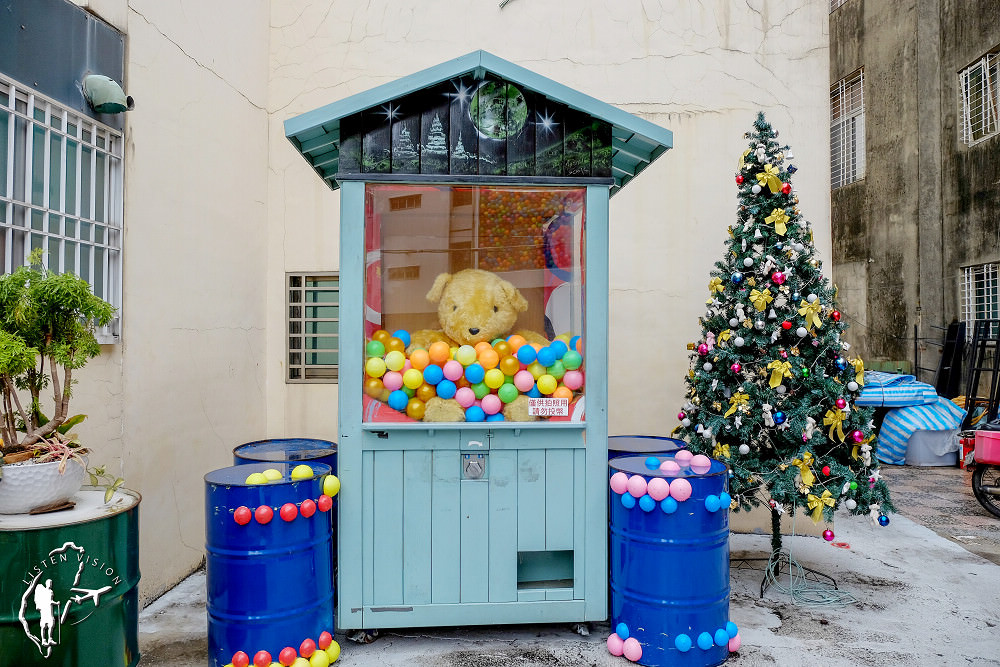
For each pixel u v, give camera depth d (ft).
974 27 29.68
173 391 11.62
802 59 15.24
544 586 9.65
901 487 20.81
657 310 15.11
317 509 8.70
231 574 8.29
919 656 9.23
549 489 9.49
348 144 9.32
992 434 17.04
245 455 10.77
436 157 9.40
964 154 30.27
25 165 8.70
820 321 10.86
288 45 15.25
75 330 7.29
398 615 9.30
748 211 11.57
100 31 9.89
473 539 9.40
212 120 12.88
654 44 15.29
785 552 13.82
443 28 15.23
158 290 11.20
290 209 15.11
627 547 9.15
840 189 39.04
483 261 9.74
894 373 29.01
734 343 11.18
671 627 8.80
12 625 6.22
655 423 15.03
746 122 15.23
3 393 6.95
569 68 15.28
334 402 15.01
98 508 7.07
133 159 10.57
